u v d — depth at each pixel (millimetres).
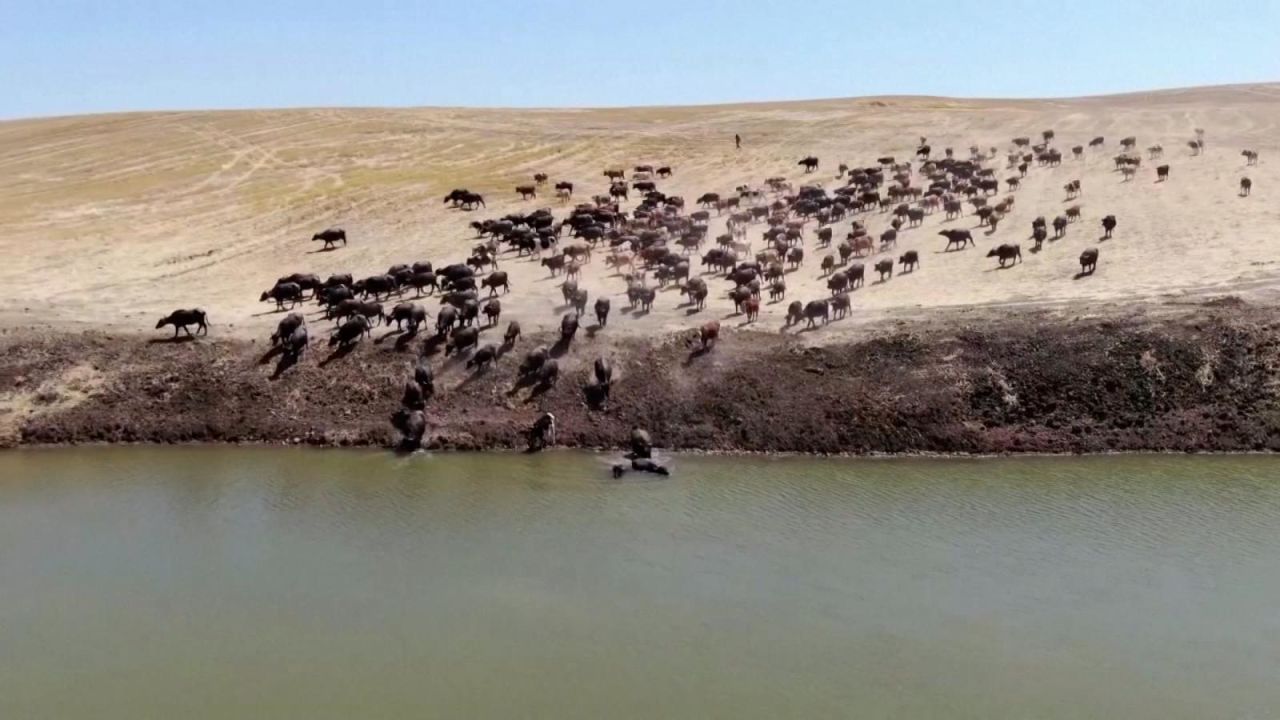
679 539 27141
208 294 48469
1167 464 32688
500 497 30297
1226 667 20672
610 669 20656
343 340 40062
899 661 20953
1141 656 21109
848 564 25547
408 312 40531
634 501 29984
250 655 21266
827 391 36469
